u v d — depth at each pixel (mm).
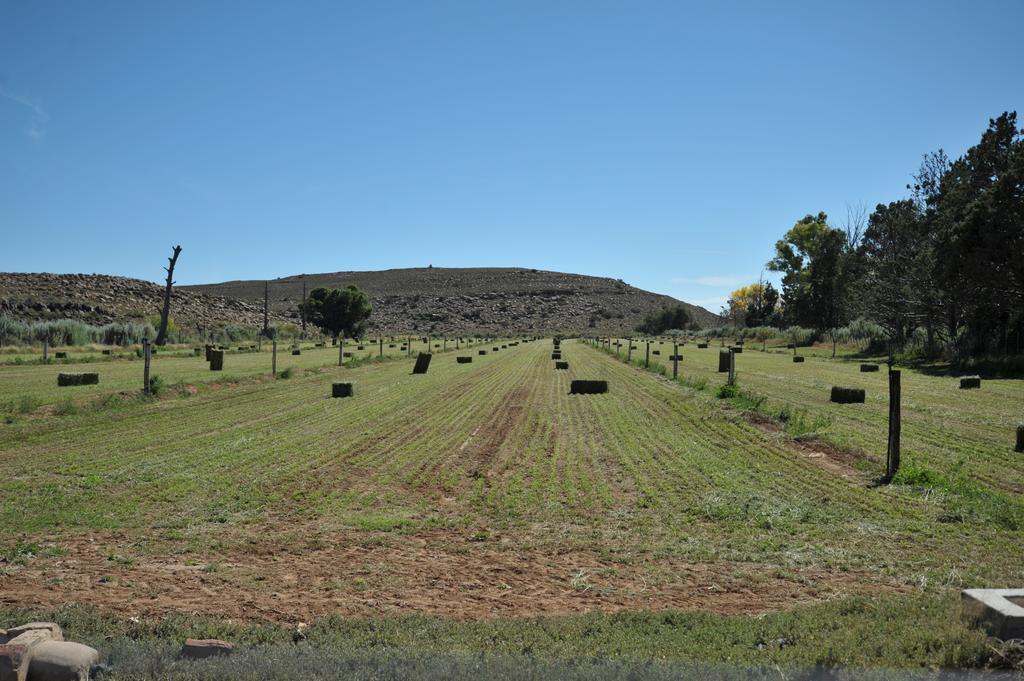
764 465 12898
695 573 7473
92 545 8336
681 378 30016
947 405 21828
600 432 16828
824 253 80438
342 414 19844
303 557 8031
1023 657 4793
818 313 81250
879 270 55594
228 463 12992
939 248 40844
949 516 9352
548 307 173500
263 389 26344
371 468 12828
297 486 11375
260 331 81688
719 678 4742
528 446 15094
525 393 25859
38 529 8945
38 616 5973
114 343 57031
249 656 5102
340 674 4844
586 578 7320
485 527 9281
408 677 4801
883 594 6645
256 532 8969
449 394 25438
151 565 7668
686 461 13305
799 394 25531
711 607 6512
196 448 14422
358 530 9117
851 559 7781
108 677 4875
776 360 49219
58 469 12344
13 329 51281
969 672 4719
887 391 26312
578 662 5047
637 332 143875
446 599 6746
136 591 6879
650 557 8008
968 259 37875
